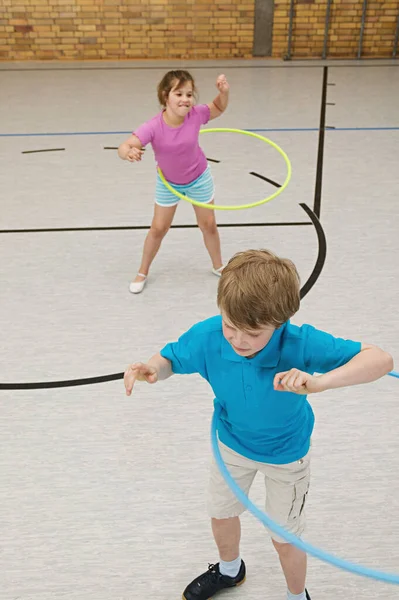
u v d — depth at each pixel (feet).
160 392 10.71
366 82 27.89
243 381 5.53
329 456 9.42
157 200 12.70
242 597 7.55
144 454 9.48
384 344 11.71
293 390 4.94
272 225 16.12
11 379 11.07
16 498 8.79
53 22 30.17
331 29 30.60
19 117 24.17
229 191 18.06
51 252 15.05
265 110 24.66
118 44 30.83
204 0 29.76
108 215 16.80
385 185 18.26
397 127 22.72
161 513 8.55
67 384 10.93
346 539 8.17
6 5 29.66
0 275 14.16
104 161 20.27
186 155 12.03
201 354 5.69
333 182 18.51
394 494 8.80
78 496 8.81
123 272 14.23
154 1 29.71
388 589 7.55
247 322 4.91
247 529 8.34
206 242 13.53
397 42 30.91
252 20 30.35
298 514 6.49
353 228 15.90
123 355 11.62
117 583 7.68
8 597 7.51
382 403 10.41
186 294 13.37
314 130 22.57
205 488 8.90
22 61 31.19
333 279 13.76
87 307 13.02
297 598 7.14
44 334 12.24
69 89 27.32
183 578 7.73
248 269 4.98
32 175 19.31
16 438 9.80
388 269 14.11
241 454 6.15
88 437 9.80
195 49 31.12
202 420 10.11
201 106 12.26
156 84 27.76
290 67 30.22
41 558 7.98
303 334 5.39
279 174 19.12
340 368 5.06
